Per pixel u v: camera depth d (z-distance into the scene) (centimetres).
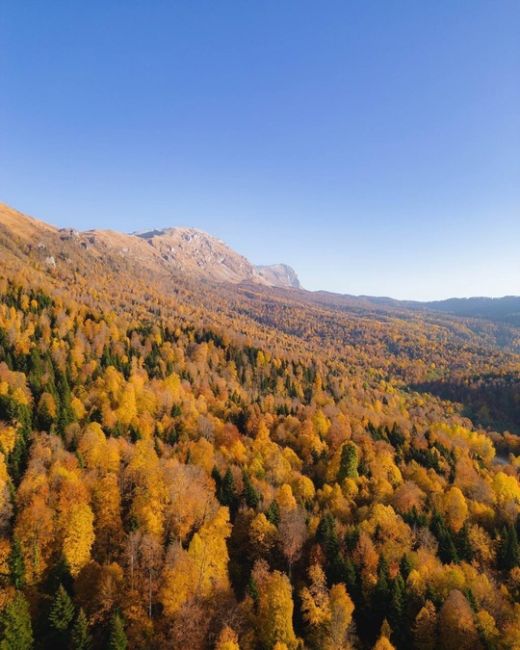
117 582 6306
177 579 6228
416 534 8725
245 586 7262
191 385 16438
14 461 8438
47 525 6806
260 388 19688
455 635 6266
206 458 10119
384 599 6900
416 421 19588
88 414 11162
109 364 14888
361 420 16288
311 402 18112
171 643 5672
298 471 11156
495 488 12050
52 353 14000
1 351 12988
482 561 8688
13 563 6112
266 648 6016
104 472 8669
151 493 7862
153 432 11612
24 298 17975
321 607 6562
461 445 15675
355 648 6431
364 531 8344
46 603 6038
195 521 7969
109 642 5312
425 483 11525
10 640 5084
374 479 10819
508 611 6950
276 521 8388
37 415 10462
